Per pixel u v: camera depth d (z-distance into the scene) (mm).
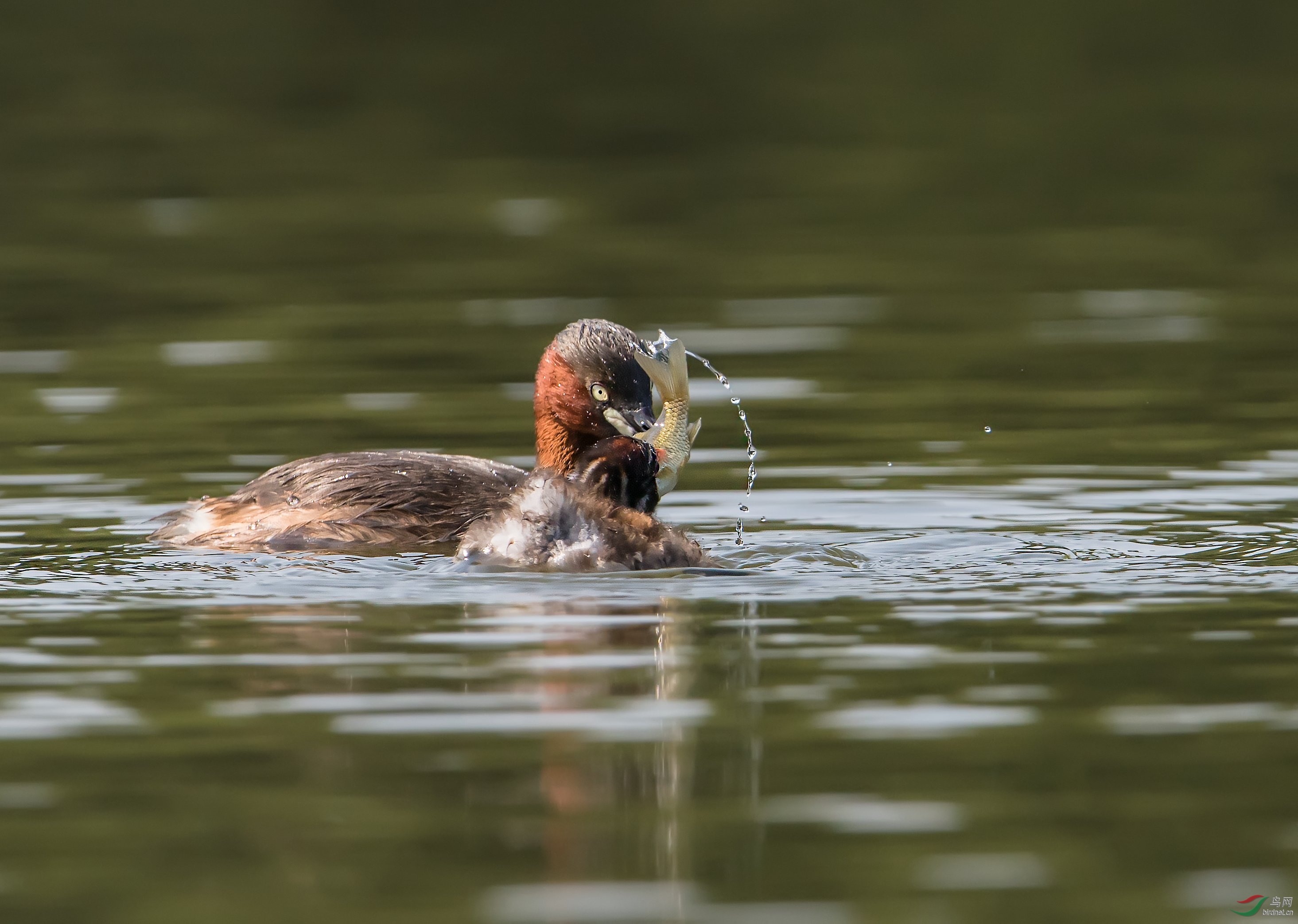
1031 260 25375
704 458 16125
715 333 21328
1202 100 37969
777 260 25453
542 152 34312
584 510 11992
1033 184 30984
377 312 22422
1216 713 8953
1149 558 12180
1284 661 9703
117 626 10578
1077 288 23562
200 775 8336
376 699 9258
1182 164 32219
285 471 13836
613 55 43781
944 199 29891
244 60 43000
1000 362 19734
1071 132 35188
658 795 8039
